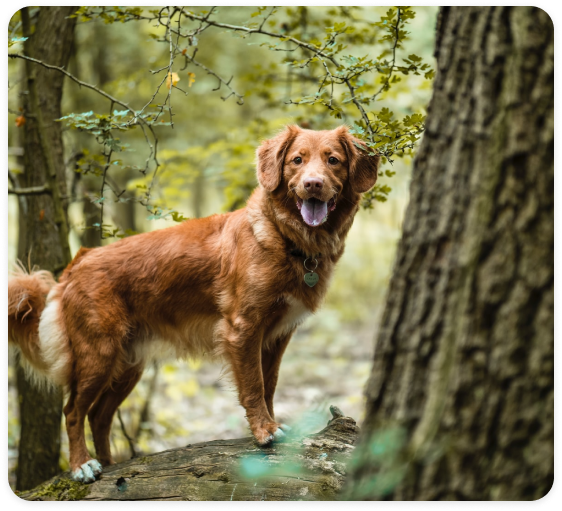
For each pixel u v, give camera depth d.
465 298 1.84
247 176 6.34
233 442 3.44
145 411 6.25
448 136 1.93
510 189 1.78
